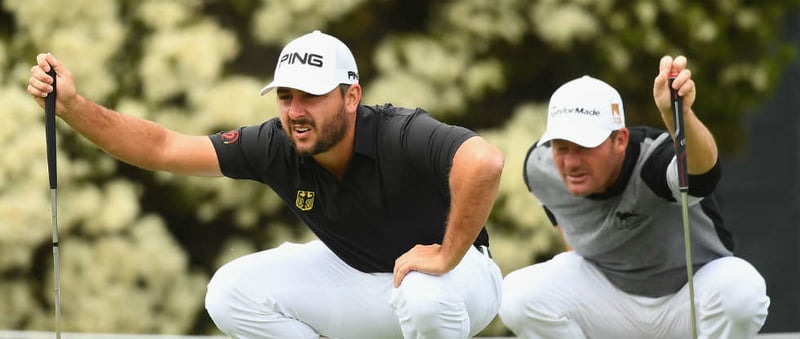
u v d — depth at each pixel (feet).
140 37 105.09
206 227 113.29
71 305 105.60
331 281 56.95
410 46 104.06
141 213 110.42
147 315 105.29
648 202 59.00
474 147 50.93
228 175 56.44
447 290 53.36
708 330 60.44
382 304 56.49
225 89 100.12
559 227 64.34
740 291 58.95
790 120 123.54
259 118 100.53
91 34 103.86
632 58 109.60
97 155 105.81
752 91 113.60
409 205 54.19
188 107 102.83
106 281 105.09
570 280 63.57
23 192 101.60
